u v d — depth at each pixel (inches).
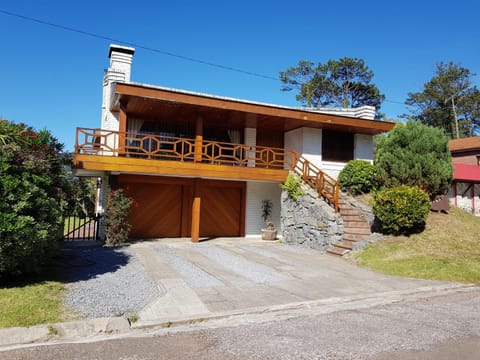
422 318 204.2
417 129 527.8
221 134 619.2
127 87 433.1
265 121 569.9
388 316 209.0
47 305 200.8
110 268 312.0
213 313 206.8
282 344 163.2
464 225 463.5
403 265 337.1
